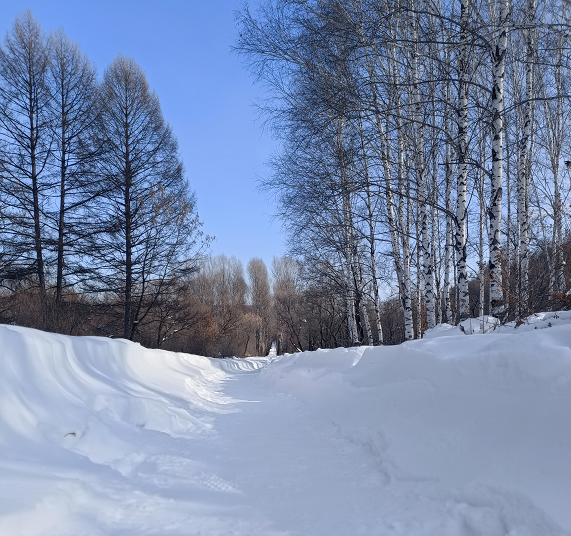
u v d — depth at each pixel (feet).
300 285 75.72
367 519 9.33
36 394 13.21
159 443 14.93
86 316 74.28
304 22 34.58
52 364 15.78
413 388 14.53
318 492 11.08
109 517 8.66
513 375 11.29
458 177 33.37
